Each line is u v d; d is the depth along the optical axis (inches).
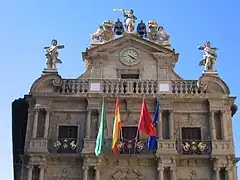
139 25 1708.9
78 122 1507.1
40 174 1395.2
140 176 1424.7
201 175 1433.3
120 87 1537.9
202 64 1596.9
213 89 1546.5
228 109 1514.5
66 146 1451.8
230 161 1422.2
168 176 1411.2
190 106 1533.0
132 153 1441.9
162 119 1502.2
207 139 1483.8
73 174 1430.9
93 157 1412.4
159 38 1684.3
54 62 1581.0
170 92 1530.5
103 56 1615.4
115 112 1455.5
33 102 1517.0
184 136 1496.1
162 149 1423.5
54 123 1502.2
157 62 1614.2
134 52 1625.2
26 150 1440.7
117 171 1430.9
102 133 1382.9
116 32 1696.6
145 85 1544.0
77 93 1519.4
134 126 1502.2
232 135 1472.7
